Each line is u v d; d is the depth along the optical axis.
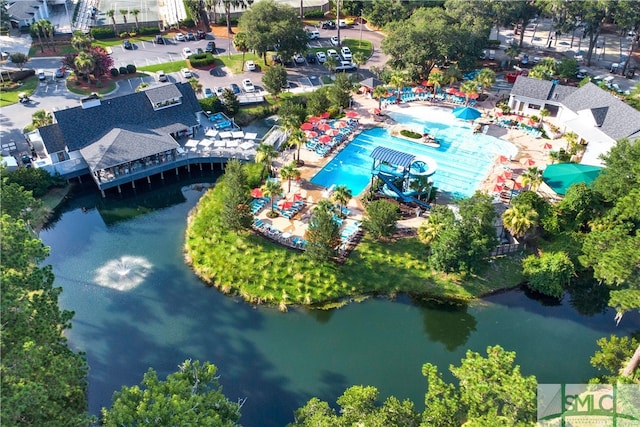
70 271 62.56
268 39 107.75
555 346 54.00
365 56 124.62
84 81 106.62
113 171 77.00
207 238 66.50
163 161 79.81
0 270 36.34
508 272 62.16
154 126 84.69
